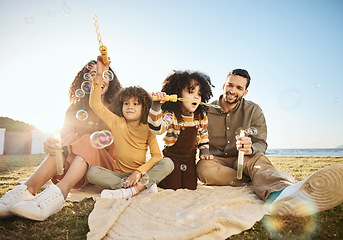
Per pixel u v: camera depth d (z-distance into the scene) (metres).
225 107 2.39
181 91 2.01
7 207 1.32
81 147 1.74
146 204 1.56
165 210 1.46
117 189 1.70
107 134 1.83
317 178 1.29
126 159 1.93
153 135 1.99
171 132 2.05
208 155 2.17
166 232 1.13
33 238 1.13
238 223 1.20
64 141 1.80
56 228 1.25
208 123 2.43
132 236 1.11
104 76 1.84
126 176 1.90
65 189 1.55
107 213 1.34
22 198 1.38
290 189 1.39
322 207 1.31
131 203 1.54
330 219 1.34
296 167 4.29
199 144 2.26
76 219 1.36
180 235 1.08
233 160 2.33
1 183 2.68
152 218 1.34
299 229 1.21
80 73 2.23
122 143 1.94
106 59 1.74
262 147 2.17
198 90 2.01
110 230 1.19
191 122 2.06
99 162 1.85
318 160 6.17
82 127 2.09
